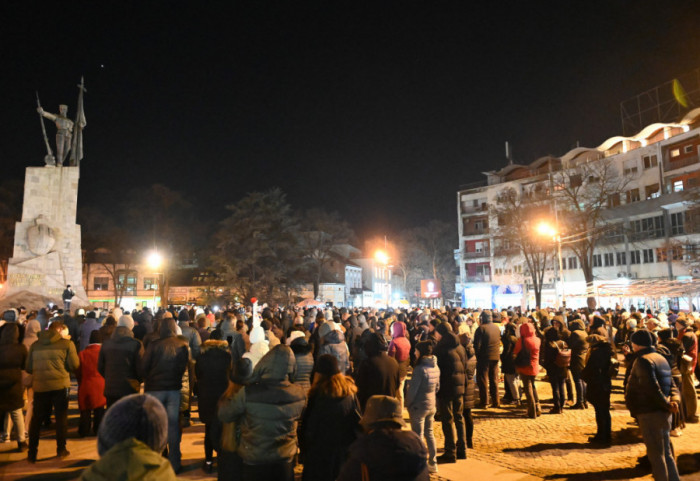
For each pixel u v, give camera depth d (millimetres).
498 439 8891
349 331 13031
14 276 32344
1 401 7328
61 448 7258
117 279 63031
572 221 42031
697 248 37469
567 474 6973
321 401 4723
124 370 7012
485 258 61781
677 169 45094
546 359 11086
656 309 30609
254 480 4273
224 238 46719
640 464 7297
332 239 65188
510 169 63438
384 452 2992
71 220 34156
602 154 54750
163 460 2082
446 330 7773
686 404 10000
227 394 4547
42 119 34844
